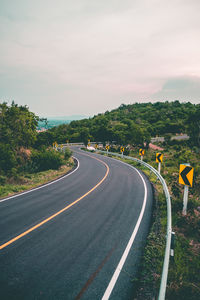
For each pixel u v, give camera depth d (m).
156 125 86.81
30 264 4.75
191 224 6.58
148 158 28.62
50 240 5.91
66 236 6.17
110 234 6.33
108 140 51.28
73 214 8.02
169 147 46.59
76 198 10.26
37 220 7.39
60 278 4.28
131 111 164.00
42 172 18.45
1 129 20.42
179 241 5.78
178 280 4.15
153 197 10.53
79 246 5.59
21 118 21.77
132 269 4.62
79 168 21.02
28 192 11.52
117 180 14.91
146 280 4.21
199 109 44.56
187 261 4.84
